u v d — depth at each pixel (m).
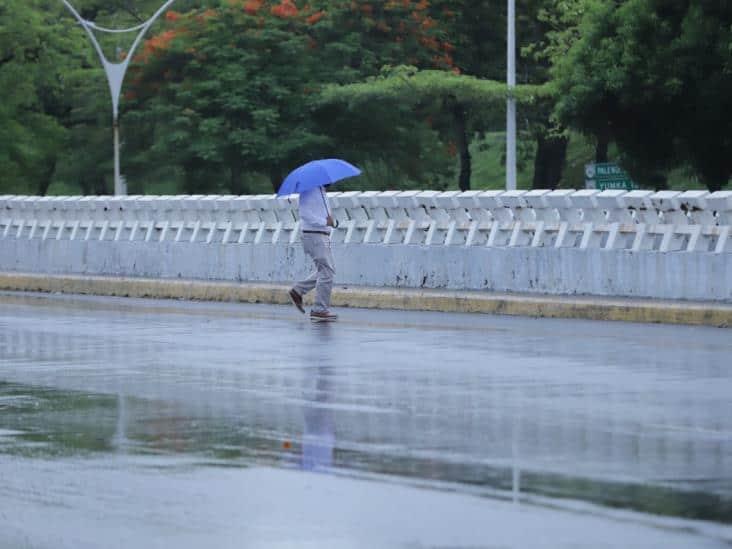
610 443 27.06
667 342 46.72
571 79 107.19
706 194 59.75
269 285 71.31
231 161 144.88
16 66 165.25
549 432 28.42
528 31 145.88
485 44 150.00
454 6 148.50
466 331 51.56
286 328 53.47
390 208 71.00
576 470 24.36
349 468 24.91
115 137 120.62
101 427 29.89
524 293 63.31
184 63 149.25
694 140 107.31
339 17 146.62
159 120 149.75
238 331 52.31
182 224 82.50
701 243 59.47
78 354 44.62
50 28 168.50
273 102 144.50
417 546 19.19
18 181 170.88
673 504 21.52
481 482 23.44
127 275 83.44
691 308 54.19
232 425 29.89
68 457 26.39
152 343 47.97
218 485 23.61
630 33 103.62
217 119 142.38
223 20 147.00
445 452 26.34
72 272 87.06
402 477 23.98
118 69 120.62
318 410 31.81
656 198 60.66
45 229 90.44
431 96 130.12
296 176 55.94
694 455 25.72
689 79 102.69
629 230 61.47
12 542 19.86
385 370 39.28
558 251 62.69
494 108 134.00
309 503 22.05
